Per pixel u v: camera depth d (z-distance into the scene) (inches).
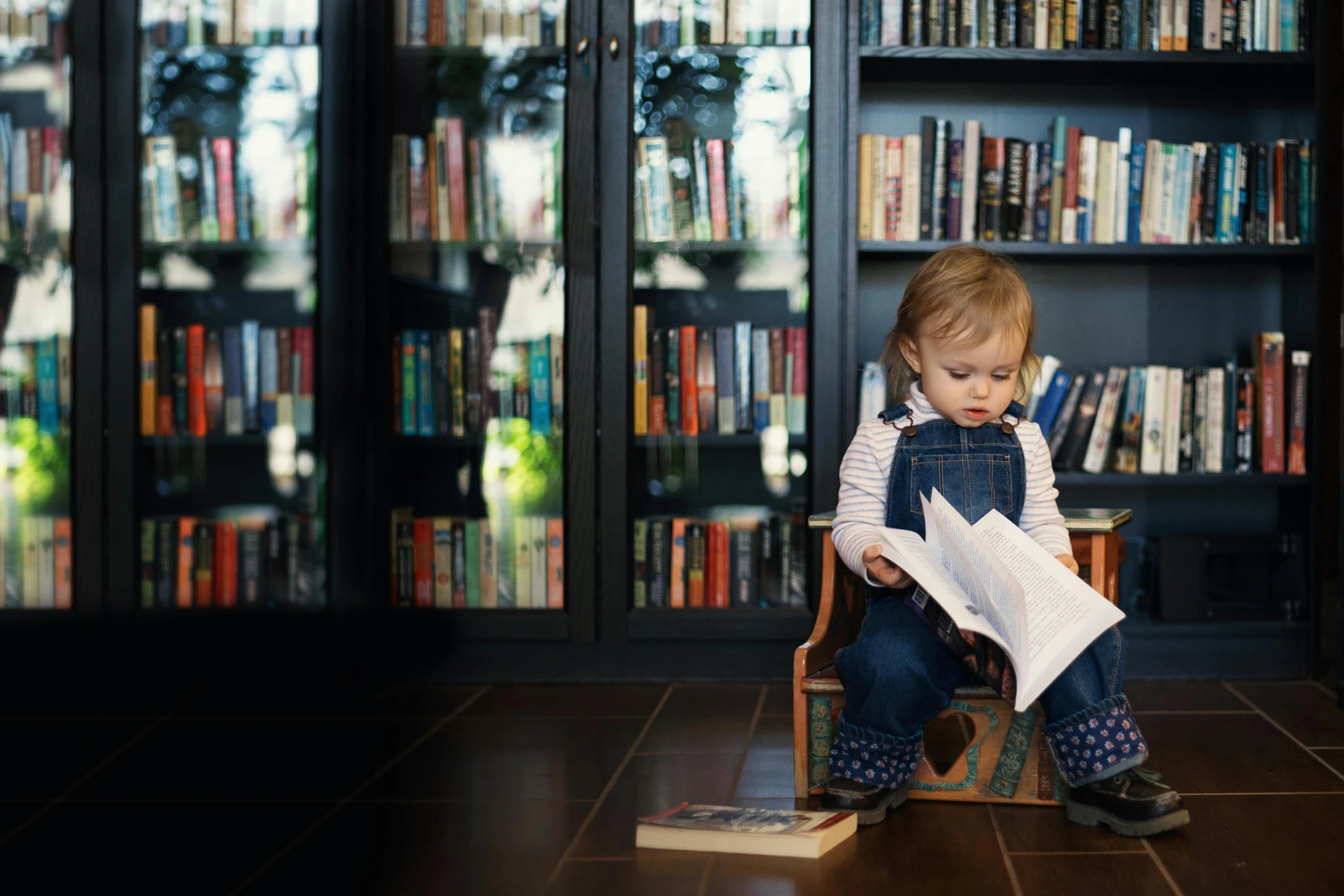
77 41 87.3
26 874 47.8
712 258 88.3
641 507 88.9
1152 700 79.7
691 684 86.6
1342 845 50.1
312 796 59.2
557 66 88.3
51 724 75.8
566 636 87.1
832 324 85.7
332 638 86.8
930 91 94.6
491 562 89.7
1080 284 95.7
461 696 83.3
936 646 52.7
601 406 86.5
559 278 88.3
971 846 50.4
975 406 53.7
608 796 58.6
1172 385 88.4
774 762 64.7
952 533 50.0
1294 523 91.3
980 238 87.5
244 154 89.8
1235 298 94.9
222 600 90.2
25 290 88.9
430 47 88.5
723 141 87.5
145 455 90.0
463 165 88.7
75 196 87.6
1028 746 55.6
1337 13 85.0
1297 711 76.1
